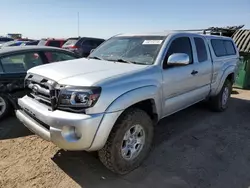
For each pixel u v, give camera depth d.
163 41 3.71
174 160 3.40
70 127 2.50
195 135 4.27
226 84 5.70
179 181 2.92
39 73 3.06
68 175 2.98
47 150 3.57
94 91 2.52
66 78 2.71
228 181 2.95
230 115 5.49
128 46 3.95
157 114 3.40
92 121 2.49
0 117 4.68
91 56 4.20
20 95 4.83
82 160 3.32
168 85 3.54
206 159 3.45
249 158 3.52
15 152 3.49
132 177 2.98
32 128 2.91
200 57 4.49
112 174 3.03
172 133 4.33
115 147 2.79
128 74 2.95
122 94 2.73
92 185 2.81
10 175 2.93
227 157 3.53
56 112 2.60
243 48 8.89
